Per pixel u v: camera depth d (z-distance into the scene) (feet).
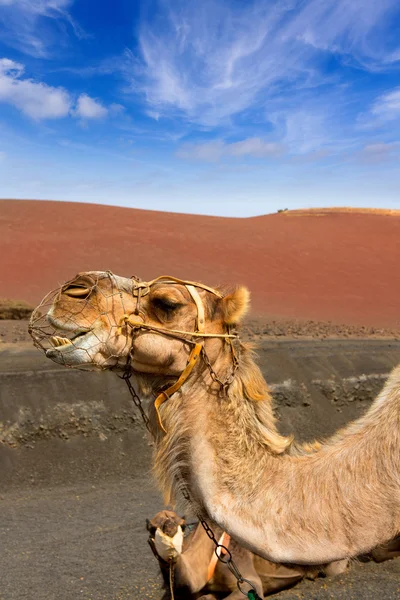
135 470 37.24
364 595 14.83
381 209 214.28
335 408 47.44
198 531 15.44
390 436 9.45
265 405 10.34
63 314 9.97
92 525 28.55
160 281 10.66
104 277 10.29
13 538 26.66
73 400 39.70
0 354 48.55
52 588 20.70
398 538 9.75
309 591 15.83
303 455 10.32
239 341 10.39
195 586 13.97
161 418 10.07
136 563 23.13
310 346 57.31
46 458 36.65
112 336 10.02
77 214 160.35
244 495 9.38
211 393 9.93
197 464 9.63
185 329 10.21
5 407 38.06
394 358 55.88
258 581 15.44
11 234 137.69
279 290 118.42
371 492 9.21
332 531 9.07
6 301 76.23
